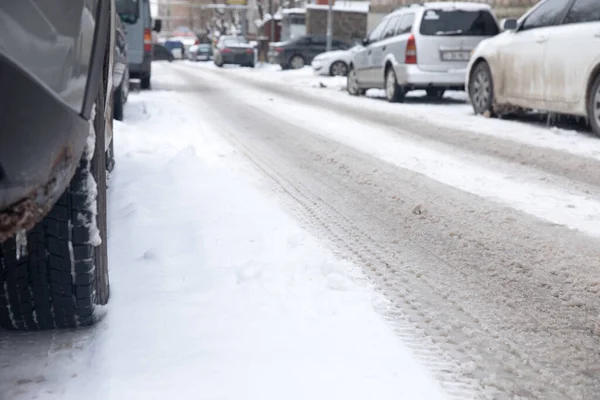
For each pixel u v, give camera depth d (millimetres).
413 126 9125
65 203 2240
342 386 2143
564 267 3428
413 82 12016
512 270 3371
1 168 1680
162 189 4641
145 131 7578
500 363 2393
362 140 7809
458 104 12570
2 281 2297
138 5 13359
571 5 8219
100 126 2355
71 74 1935
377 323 2633
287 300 2803
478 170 6043
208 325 2551
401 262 3445
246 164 6016
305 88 17078
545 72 8453
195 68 31969
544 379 2287
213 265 3199
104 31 2232
